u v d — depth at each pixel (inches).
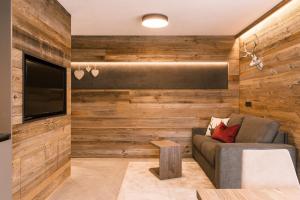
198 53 199.9
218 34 196.9
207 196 50.7
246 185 64.1
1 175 79.2
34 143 100.3
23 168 91.7
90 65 202.7
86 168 167.3
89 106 200.8
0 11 83.3
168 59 199.8
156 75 202.7
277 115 140.4
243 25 171.3
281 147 117.9
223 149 117.8
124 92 201.6
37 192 103.0
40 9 105.1
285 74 131.6
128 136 201.3
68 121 140.9
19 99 88.9
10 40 83.4
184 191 125.0
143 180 142.1
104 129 201.2
